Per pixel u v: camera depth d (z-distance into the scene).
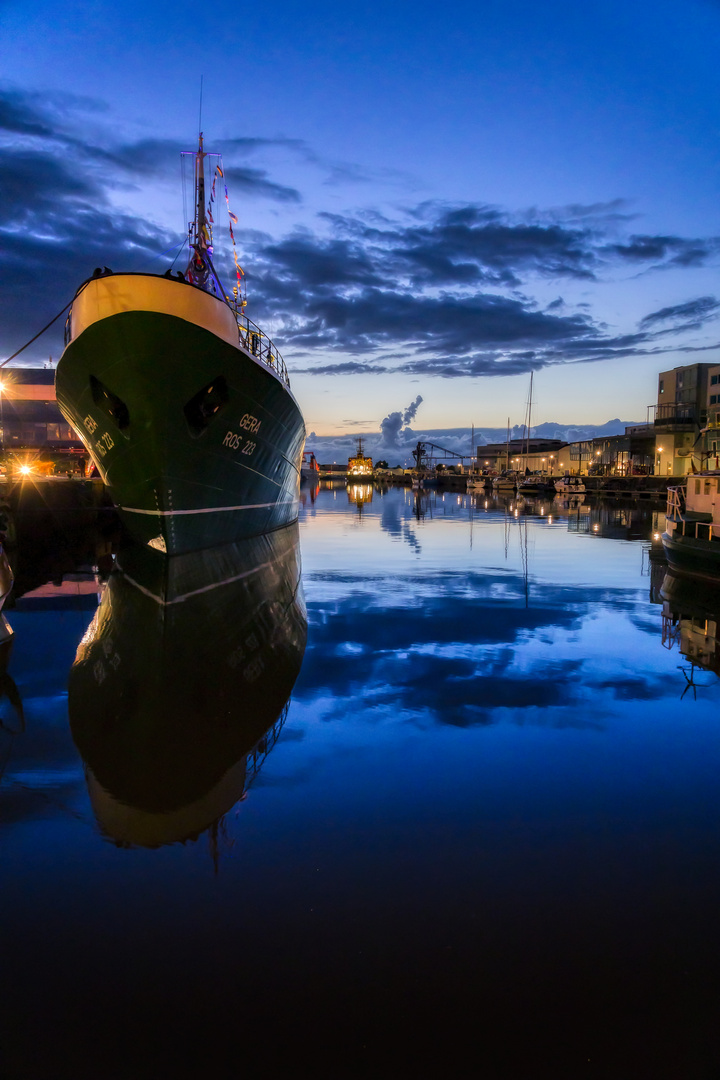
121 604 12.37
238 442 17.52
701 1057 2.57
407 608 12.02
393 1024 2.71
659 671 8.05
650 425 73.38
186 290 13.82
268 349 21.00
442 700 6.93
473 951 3.12
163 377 14.12
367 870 3.79
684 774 5.14
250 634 9.98
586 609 11.98
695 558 15.47
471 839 4.14
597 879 3.72
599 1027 2.71
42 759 5.40
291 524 30.56
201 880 3.69
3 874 3.77
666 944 3.18
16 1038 2.64
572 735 5.95
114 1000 2.83
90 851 4.00
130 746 5.68
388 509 45.88
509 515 39.94
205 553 18.14
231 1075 2.48
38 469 38.81
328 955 3.10
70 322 15.89
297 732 6.01
